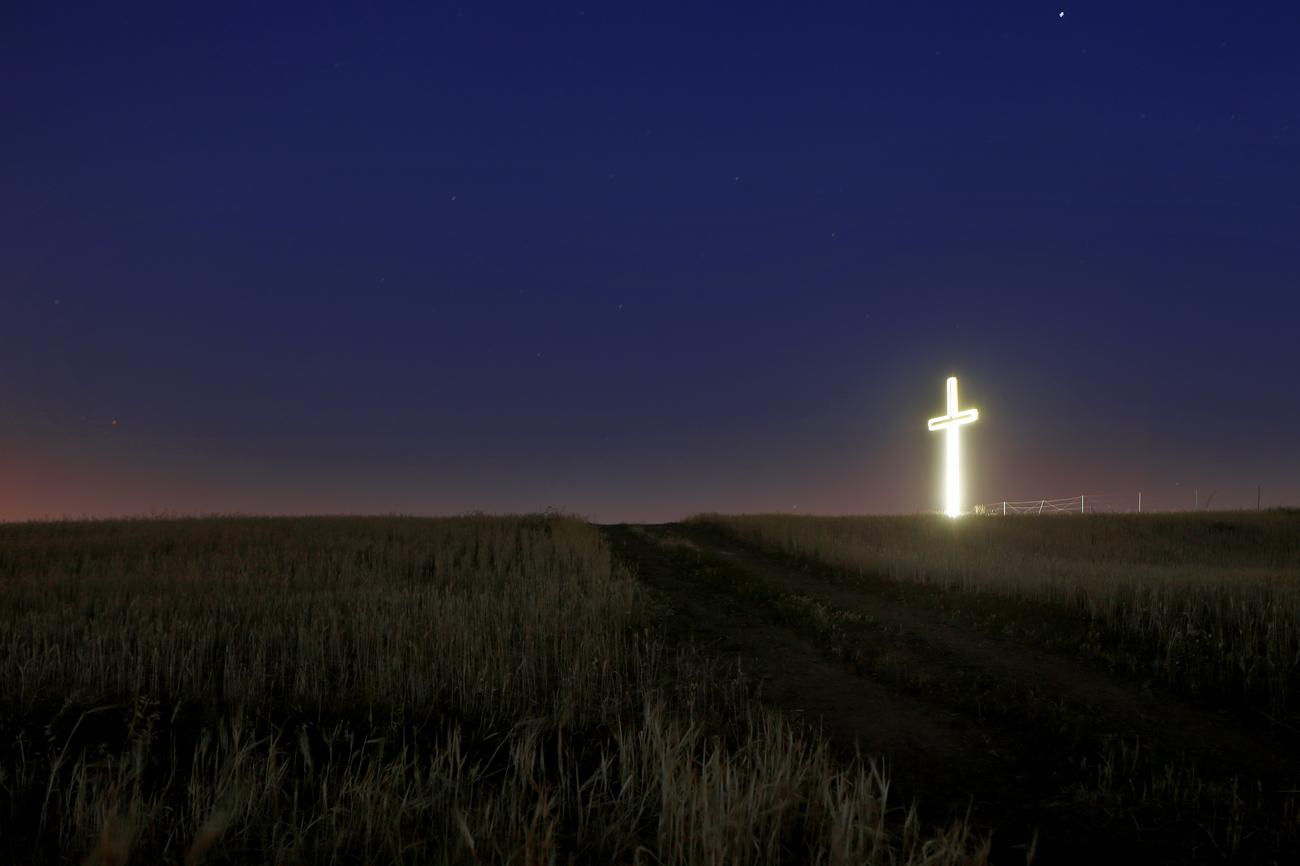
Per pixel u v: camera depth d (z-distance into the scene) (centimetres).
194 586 1438
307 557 1967
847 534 2694
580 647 1063
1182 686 991
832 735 828
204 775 652
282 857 507
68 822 555
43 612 1184
